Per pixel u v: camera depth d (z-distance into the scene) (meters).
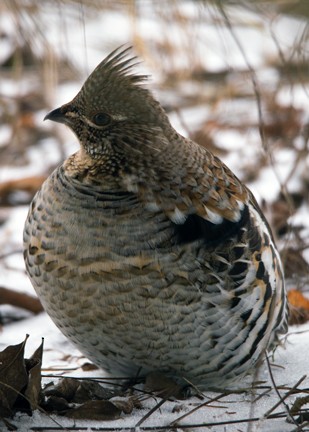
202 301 7.39
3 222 13.00
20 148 15.38
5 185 13.69
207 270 7.37
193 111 16.27
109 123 7.64
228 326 7.54
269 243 7.93
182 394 7.95
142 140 7.61
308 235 11.76
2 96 16.69
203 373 7.88
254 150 14.52
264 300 7.72
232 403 7.76
